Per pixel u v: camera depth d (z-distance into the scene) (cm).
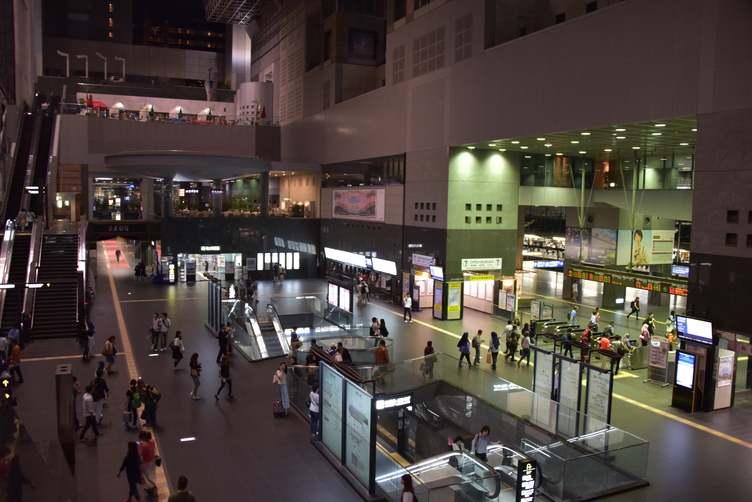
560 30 2286
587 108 2170
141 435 1255
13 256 3042
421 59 3297
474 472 1277
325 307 3008
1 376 1862
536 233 4597
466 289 3609
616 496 1298
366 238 4041
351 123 4188
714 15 1722
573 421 1493
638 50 1964
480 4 2783
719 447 1560
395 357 2416
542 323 2652
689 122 1969
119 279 4494
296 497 1273
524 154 3391
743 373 2073
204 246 4494
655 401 1928
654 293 3688
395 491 1210
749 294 1661
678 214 3022
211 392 1961
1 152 3675
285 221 4722
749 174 1645
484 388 1800
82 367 2200
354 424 1352
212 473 1377
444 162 3130
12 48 4659
